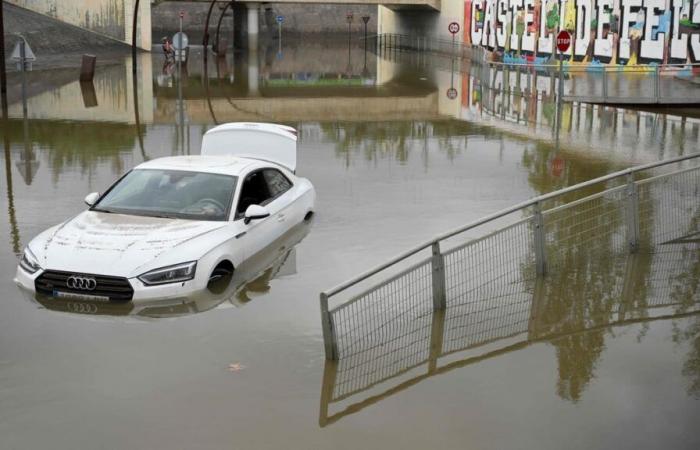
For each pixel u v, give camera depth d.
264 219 9.96
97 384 6.46
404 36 71.00
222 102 28.17
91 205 9.58
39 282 8.34
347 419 5.98
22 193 13.22
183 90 32.09
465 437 5.73
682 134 20.69
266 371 6.76
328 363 6.95
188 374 6.67
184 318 7.86
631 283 8.93
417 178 15.10
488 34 50.09
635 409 6.16
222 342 7.32
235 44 63.69
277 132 12.38
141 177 9.90
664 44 31.58
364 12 83.56
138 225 8.96
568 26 38.59
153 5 55.50
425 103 28.52
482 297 8.60
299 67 46.53
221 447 5.55
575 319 7.98
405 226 11.43
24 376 6.57
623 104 27.06
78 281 8.20
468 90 33.69
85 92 30.20
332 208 12.49
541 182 14.73
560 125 22.55
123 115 23.86
